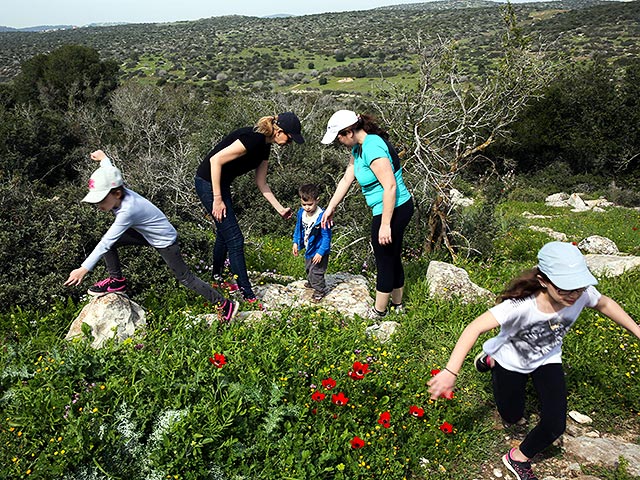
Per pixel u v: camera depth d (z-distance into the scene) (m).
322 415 3.36
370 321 4.96
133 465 2.97
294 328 4.57
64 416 3.22
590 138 27.39
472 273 6.82
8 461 2.99
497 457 3.42
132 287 5.36
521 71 7.19
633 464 3.28
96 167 17.94
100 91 34.88
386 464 3.16
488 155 28.67
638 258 7.55
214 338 4.19
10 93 33.75
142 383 3.44
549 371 3.03
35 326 4.75
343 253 7.40
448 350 4.54
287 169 11.52
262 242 8.04
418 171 7.11
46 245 5.54
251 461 3.09
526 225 12.61
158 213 4.14
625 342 4.59
